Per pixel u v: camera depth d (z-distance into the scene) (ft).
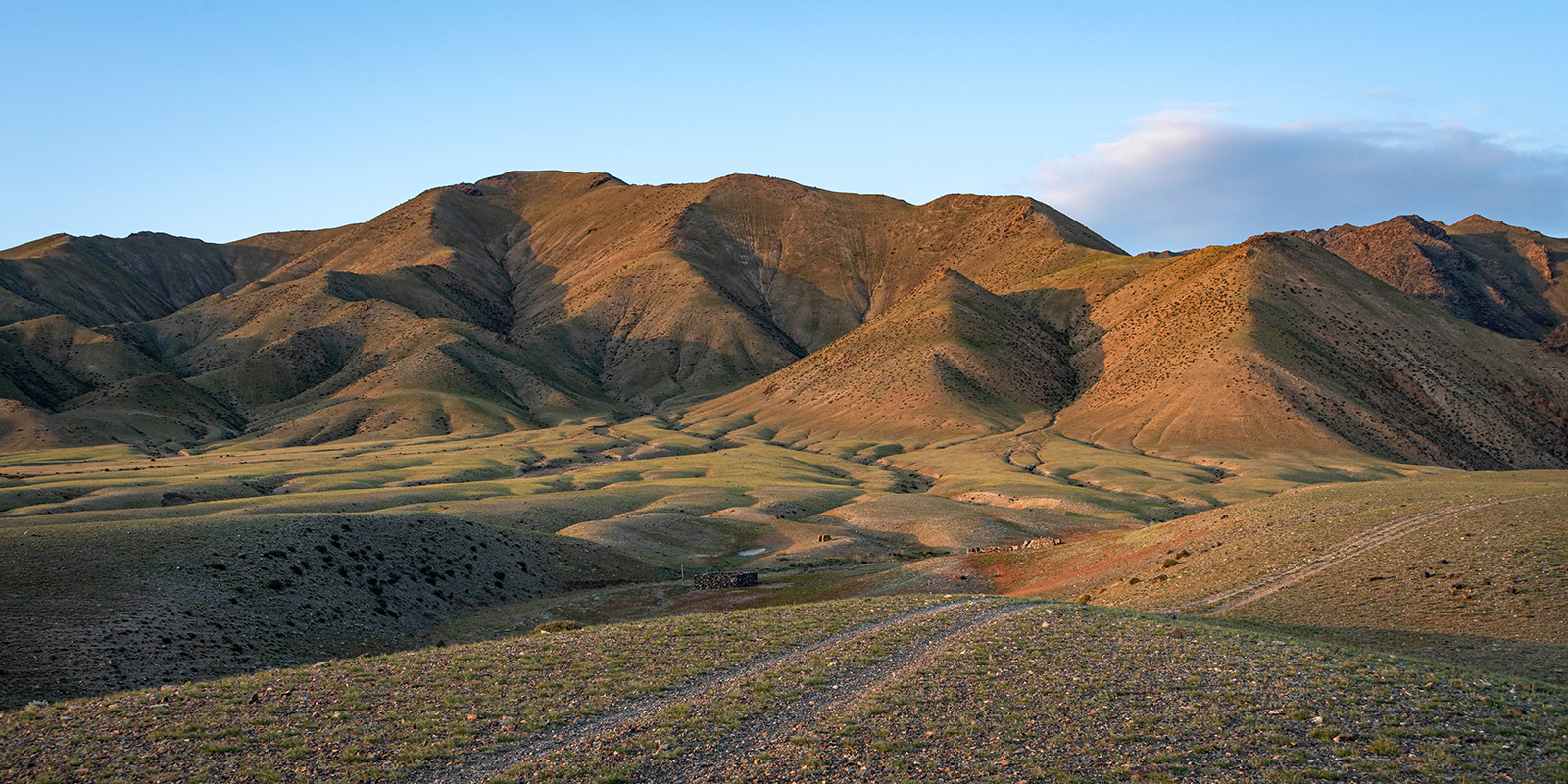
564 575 243.60
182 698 87.04
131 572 169.99
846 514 363.76
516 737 74.69
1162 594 157.48
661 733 74.69
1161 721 75.10
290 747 72.54
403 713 81.25
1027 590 196.03
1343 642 116.16
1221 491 459.32
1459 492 195.52
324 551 198.39
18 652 134.00
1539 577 125.39
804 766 66.23
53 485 422.00
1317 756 67.10
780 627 119.65
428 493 404.36
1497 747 68.74
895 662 97.76
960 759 67.67
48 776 65.67
